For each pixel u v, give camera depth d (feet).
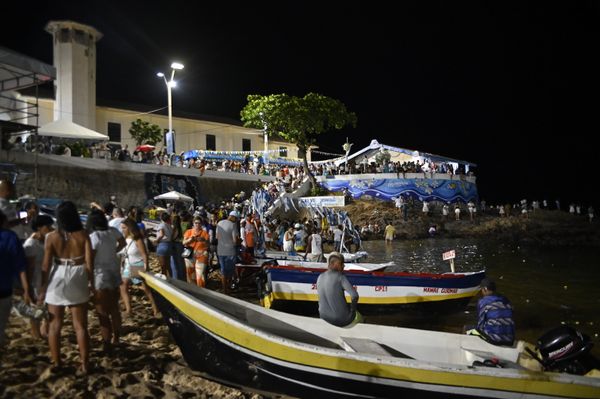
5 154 68.03
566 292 45.73
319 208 90.22
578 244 106.63
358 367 18.08
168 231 32.04
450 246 92.48
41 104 120.37
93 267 18.37
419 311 34.71
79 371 18.42
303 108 117.39
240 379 19.66
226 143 164.04
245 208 88.22
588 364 20.58
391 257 72.02
